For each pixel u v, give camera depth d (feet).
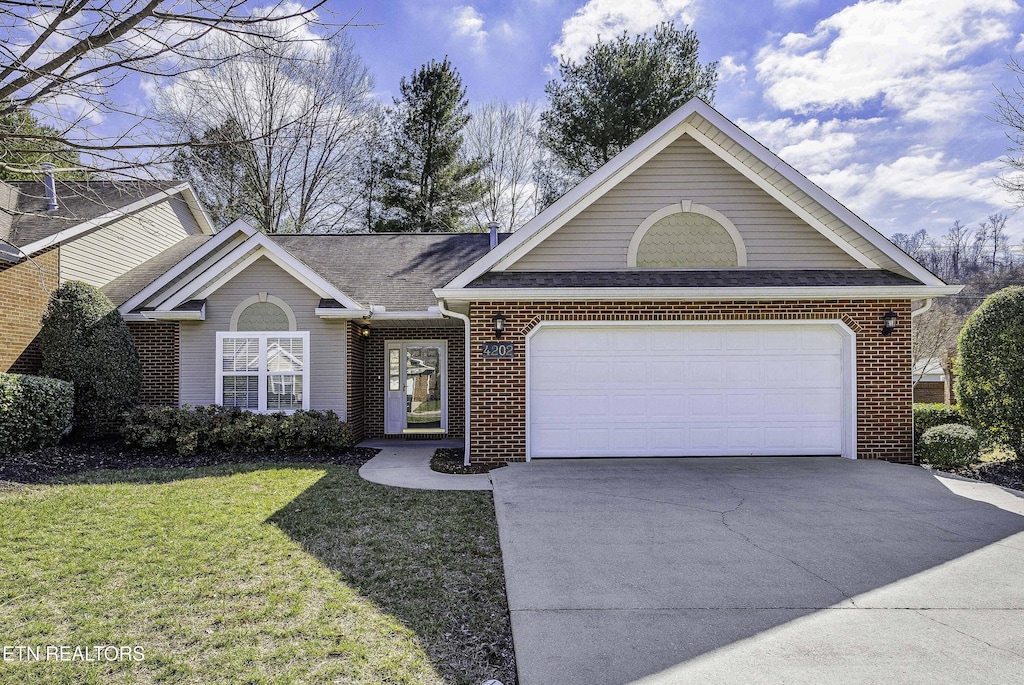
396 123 98.94
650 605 14.58
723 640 12.86
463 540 19.57
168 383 41.81
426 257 51.26
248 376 40.09
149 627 13.29
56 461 31.65
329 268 48.60
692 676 11.45
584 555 18.04
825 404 33.14
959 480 27.78
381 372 47.09
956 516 22.09
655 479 28.04
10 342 38.42
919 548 18.67
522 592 15.30
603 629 13.33
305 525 20.93
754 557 17.88
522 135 109.29
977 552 18.31
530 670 11.62
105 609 14.15
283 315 40.34
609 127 81.30
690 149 34.22
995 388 31.12
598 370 33.12
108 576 16.12
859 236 33.30
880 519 21.71
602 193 34.09
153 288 41.98
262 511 22.65
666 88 80.64
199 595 14.98
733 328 33.17
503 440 32.35
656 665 11.85
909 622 13.73
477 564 17.44
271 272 40.40
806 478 28.14
